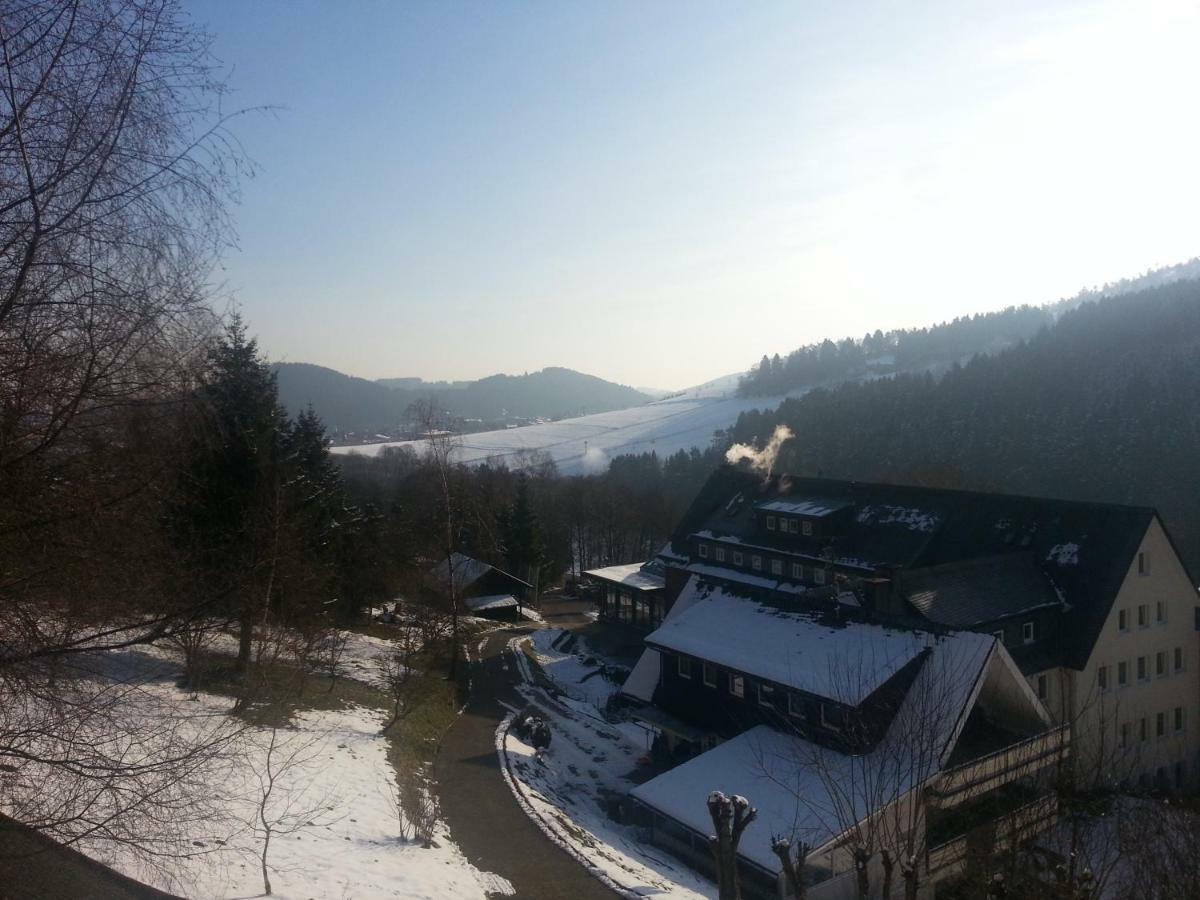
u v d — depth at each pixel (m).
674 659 31.30
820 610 29.03
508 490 89.38
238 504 16.80
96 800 8.20
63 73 6.72
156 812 8.95
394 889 14.41
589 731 32.91
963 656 23.00
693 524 48.22
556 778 27.30
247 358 17.00
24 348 6.80
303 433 41.22
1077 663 28.22
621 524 90.38
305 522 25.39
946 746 19.53
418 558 50.50
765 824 20.52
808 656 26.19
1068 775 15.42
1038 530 32.56
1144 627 30.39
